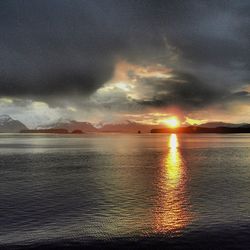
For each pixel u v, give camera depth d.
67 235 29.62
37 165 94.31
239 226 31.84
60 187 56.06
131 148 190.25
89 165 94.50
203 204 42.59
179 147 199.62
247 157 123.50
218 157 123.88
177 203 43.28
